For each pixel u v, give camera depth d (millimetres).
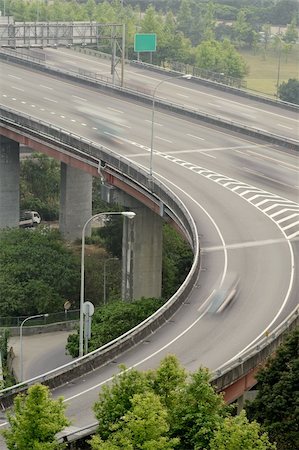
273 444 84125
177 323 121562
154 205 170375
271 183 178875
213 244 148500
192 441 82250
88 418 96938
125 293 185875
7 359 165125
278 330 115938
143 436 78062
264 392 98062
